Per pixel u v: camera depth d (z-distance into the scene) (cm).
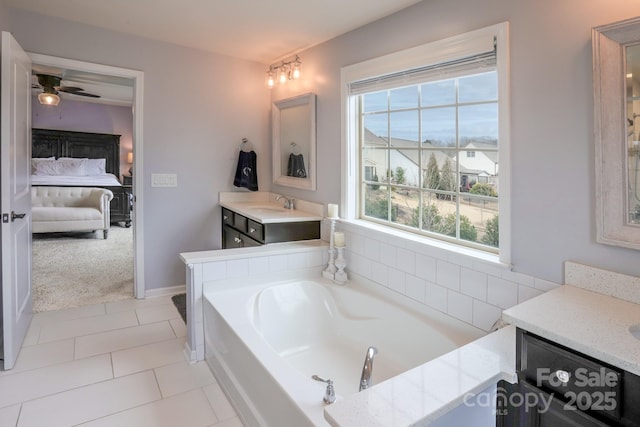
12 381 224
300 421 143
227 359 216
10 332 235
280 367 171
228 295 253
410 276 244
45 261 484
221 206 390
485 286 201
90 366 243
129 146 829
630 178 146
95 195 655
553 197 172
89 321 309
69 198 657
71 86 605
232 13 275
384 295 264
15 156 242
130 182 797
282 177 386
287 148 379
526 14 179
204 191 381
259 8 264
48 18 296
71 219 615
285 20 281
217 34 320
